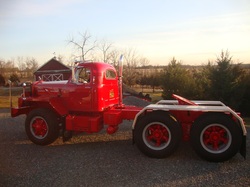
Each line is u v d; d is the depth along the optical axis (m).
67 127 5.57
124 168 4.09
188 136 4.82
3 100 18.95
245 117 11.88
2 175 3.88
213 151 4.31
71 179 3.69
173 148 4.48
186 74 14.63
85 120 5.43
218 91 12.09
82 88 5.60
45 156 4.78
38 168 4.14
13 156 4.80
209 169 3.99
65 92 5.79
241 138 4.24
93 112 5.66
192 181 3.55
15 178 3.75
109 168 4.10
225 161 4.34
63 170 4.04
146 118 4.64
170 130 4.49
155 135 4.65
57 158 4.64
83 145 5.50
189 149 5.07
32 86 6.23
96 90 5.48
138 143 4.67
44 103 6.02
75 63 5.78
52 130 5.48
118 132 6.57
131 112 5.49
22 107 6.17
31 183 3.57
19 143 5.77
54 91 5.92
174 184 3.46
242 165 4.14
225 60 12.13
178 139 4.48
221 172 3.86
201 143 4.36
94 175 3.82
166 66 15.78
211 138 4.40
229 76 11.98
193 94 13.18
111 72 6.14
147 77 29.86
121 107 5.95
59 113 5.54
